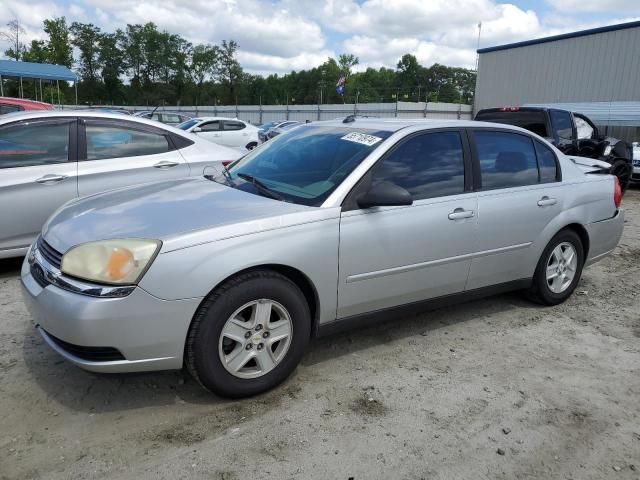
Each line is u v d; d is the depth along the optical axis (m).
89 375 3.19
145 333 2.62
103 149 5.29
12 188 4.73
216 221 2.86
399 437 2.69
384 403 3.00
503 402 3.05
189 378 3.20
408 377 3.30
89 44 94.56
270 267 2.95
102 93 97.31
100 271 2.59
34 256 3.04
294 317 3.04
